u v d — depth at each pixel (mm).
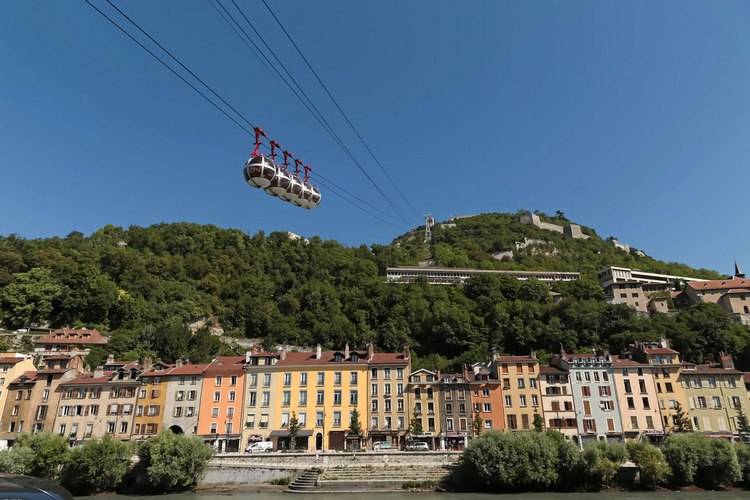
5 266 153250
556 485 64875
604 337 136500
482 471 63594
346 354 91438
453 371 117562
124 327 143500
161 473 64812
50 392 86625
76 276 147000
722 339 119750
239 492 65688
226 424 84875
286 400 86438
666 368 89625
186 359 114188
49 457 65250
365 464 70500
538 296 172625
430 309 157875
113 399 86125
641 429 85438
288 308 165625
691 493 62219
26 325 137375
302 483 66875
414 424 82625
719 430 85188
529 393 87812
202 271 189125
